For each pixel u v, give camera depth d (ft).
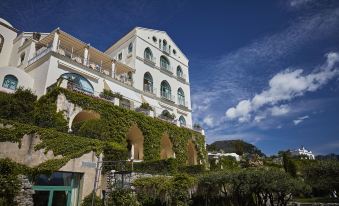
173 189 55.62
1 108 53.01
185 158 100.68
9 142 43.45
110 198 51.26
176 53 145.79
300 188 64.59
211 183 63.82
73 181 51.08
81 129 59.26
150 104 107.34
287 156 125.39
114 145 59.67
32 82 79.36
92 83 87.66
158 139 90.27
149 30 129.08
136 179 53.52
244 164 151.74
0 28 96.94
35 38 97.19
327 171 90.43
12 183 40.63
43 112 60.08
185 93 140.46
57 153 48.96
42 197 45.73
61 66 79.05
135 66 113.19
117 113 77.87
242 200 69.41
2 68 73.05
